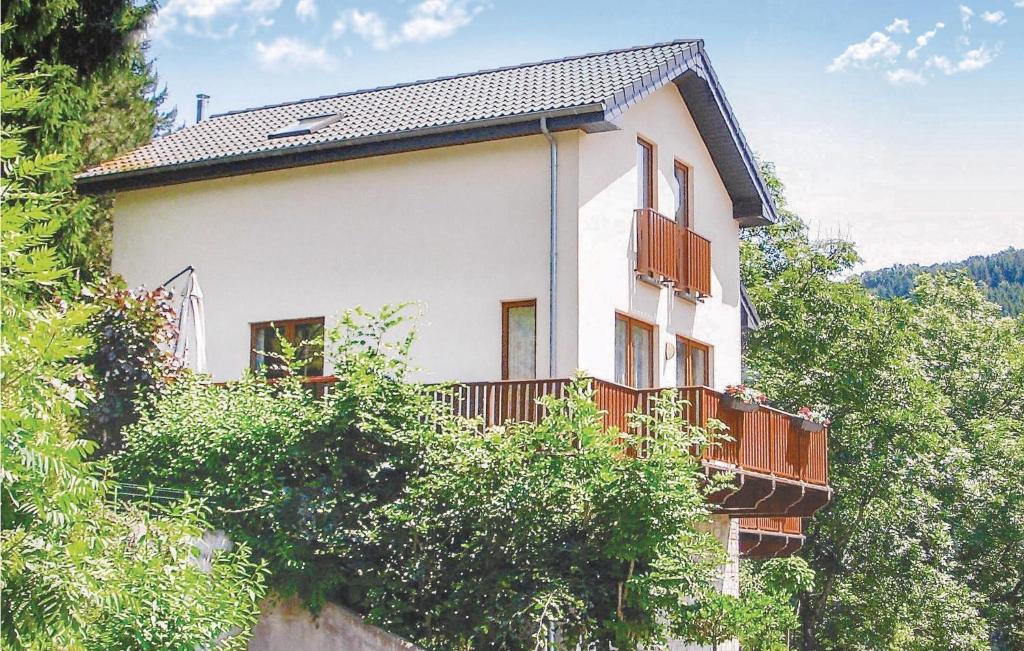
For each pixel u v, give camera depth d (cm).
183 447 1609
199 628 1095
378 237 2148
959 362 3900
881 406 3052
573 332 1958
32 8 2145
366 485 1598
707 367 2420
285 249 2233
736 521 2359
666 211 2255
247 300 2256
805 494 2259
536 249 2012
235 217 2289
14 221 876
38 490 893
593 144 2038
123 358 1734
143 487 1541
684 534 1485
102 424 1723
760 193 2520
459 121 2020
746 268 3838
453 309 2069
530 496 1506
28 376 870
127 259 2386
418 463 1589
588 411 1534
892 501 3009
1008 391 3856
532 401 1767
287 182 2250
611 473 1481
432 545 1560
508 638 1516
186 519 1151
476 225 2069
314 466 1606
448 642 1542
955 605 3092
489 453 1543
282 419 1600
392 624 1544
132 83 3322
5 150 877
